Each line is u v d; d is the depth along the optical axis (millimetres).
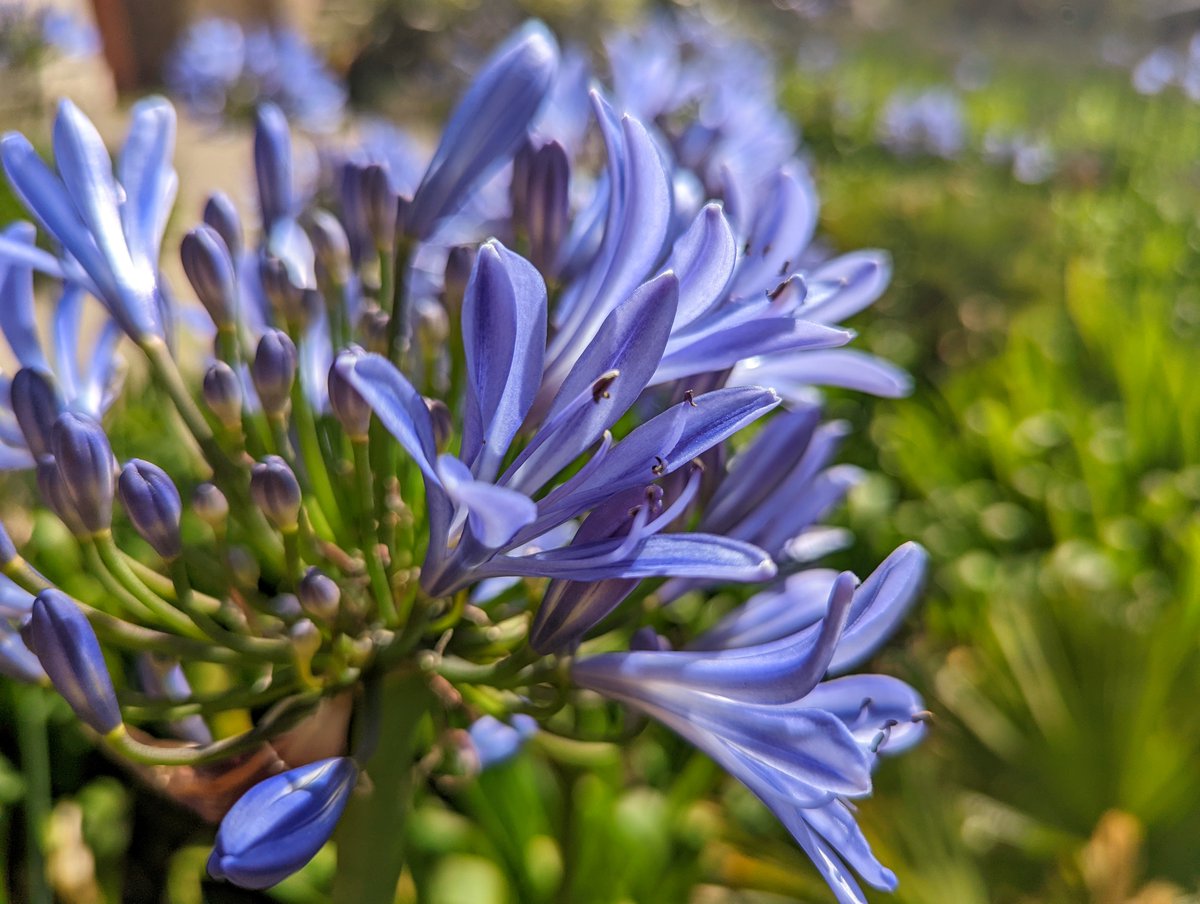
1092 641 501
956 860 432
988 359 909
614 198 202
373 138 419
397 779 224
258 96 1162
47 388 214
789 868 455
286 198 265
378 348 238
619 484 190
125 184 220
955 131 1761
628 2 2416
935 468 725
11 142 206
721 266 198
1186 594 494
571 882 430
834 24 3559
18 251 211
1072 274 904
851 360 237
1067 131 2277
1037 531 702
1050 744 483
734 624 240
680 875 434
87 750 447
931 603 606
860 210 1127
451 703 217
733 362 203
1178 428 714
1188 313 1064
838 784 185
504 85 234
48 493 202
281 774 198
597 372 187
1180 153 1933
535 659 207
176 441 478
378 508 219
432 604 206
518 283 180
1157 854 463
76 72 1358
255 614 222
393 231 243
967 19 3574
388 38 2201
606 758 404
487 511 170
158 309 221
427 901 403
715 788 510
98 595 393
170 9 1743
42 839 361
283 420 224
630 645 224
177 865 420
